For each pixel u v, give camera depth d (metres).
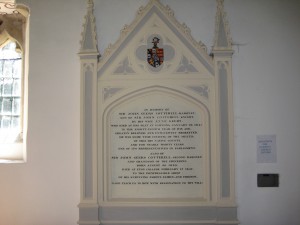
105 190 3.59
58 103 3.78
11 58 4.47
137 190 3.63
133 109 3.69
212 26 3.78
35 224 3.69
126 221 3.57
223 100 3.57
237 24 3.79
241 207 3.63
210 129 3.60
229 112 3.55
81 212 3.54
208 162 3.57
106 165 3.62
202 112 3.65
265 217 3.62
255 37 3.77
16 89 4.39
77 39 3.84
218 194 3.51
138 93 3.66
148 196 3.63
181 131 3.65
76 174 3.71
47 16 3.87
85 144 3.59
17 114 4.34
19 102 4.36
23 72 4.32
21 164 3.75
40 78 3.81
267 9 3.79
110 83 3.66
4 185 3.73
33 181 3.72
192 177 3.62
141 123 3.67
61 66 3.82
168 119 3.67
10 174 3.74
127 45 3.68
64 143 3.74
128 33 3.67
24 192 3.72
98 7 3.83
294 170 3.65
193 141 3.64
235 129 3.70
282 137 3.68
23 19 4.39
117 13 3.83
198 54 3.65
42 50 3.84
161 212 3.58
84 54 3.64
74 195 3.69
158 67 3.66
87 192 3.57
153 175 3.64
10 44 4.49
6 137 4.25
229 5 3.81
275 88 3.72
